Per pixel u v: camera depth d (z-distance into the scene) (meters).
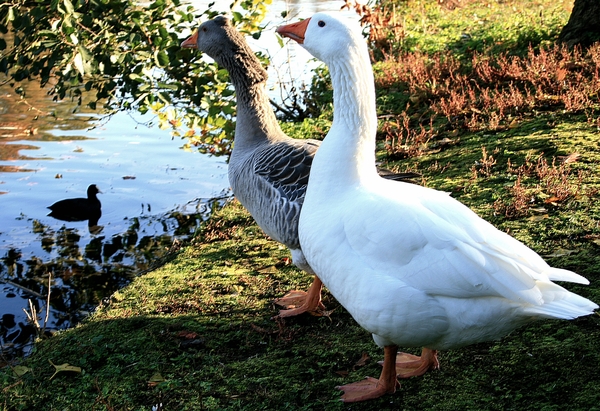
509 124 4.02
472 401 2.37
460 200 3.36
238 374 2.58
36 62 3.68
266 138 3.18
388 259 2.28
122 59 3.57
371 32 6.99
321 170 2.45
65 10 3.43
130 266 3.72
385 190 2.41
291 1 9.00
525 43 5.64
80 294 3.50
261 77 3.23
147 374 2.61
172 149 5.44
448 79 5.00
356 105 2.44
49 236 4.09
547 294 2.24
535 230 3.04
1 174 4.93
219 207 4.32
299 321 2.84
